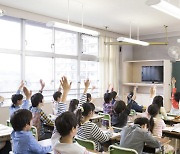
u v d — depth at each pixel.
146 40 8.27
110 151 2.34
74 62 6.70
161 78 7.55
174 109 5.10
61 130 1.64
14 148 2.05
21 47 5.32
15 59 5.25
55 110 4.47
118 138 2.85
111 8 4.92
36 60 5.69
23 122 2.03
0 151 3.04
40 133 3.39
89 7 4.86
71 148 1.60
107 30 7.38
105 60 7.38
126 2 4.50
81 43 6.85
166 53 7.78
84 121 2.62
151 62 8.16
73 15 5.55
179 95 5.08
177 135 3.21
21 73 5.34
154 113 3.35
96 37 7.29
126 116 3.64
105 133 2.72
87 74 7.09
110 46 7.59
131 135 2.45
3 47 5.02
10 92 5.17
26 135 2.03
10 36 5.14
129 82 8.45
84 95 3.95
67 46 6.49
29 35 5.51
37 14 5.42
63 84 2.51
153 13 5.29
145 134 2.42
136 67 8.57
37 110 3.44
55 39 6.12
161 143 2.64
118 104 3.67
